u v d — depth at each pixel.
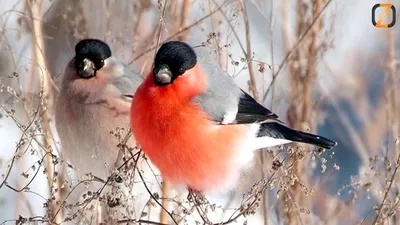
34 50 11.11
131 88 10.83
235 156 9.42
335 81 14.80
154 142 9.04
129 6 12.86
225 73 9.64
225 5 11.59
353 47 15.66
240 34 14.16
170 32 11.86
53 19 12.67
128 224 9.01
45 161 10.23
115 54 11.65
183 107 8.95
